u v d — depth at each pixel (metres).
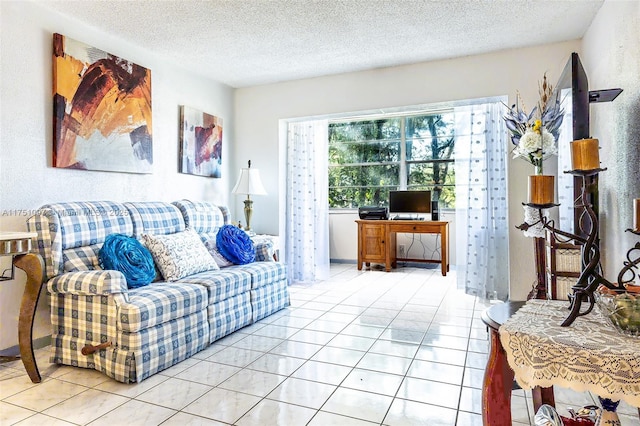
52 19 2.89
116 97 3.34
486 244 4.14
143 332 2.24
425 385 2.17
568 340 1.08
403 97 4.16
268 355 2.61
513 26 3.25
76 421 1.81
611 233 2.62
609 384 1.00
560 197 3.43
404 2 2.83
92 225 2.78
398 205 5.84
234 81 4.69
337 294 4.33
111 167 3.29
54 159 2.88
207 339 2.72
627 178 2.33
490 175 4.12
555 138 2.70
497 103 4.09
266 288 3.46
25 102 2.72
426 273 5.60
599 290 1.23
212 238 3.74
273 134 4.80
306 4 2.85
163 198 3.88
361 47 3.66
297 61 4.02
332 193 6.69
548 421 1.35
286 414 1.88
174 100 4.04
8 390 2.11
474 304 3.90
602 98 2.40
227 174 4.87
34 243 2.44
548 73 3.63
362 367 2.41
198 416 1.86
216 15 3.00
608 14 2.72
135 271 2.62
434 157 6.07
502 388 1.25
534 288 2.87
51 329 2.58
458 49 3.74
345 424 1.79
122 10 2.90
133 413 1.88
